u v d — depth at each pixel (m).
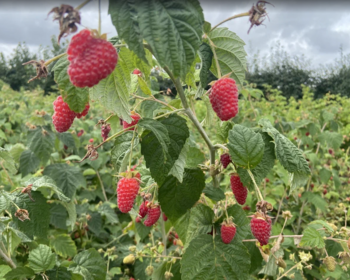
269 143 0.24
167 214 0.23
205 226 0.24
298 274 0.39
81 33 0.13
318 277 0.44
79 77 0.13
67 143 0.57
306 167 0.22
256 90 0.75
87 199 0.58
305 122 0.61
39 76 0.15
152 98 0.22
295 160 0.22
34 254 0.26
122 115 0.20
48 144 0.51
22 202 0.25
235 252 0.22
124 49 0.17
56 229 0.43
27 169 0.51
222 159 0.23
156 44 0.13
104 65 0.13
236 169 0.23
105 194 0.67
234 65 0.23
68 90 0.17
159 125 0.18
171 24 0.14
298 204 0.61
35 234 0.25
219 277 0.21
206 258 0.22
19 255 0.40
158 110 0.25
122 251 0.49
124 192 0.19
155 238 0.49
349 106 1.10
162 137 0.18
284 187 0.56
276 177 0.60
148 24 0.13
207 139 0.22
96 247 0.52
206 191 0.25
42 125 0.53
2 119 0.99
